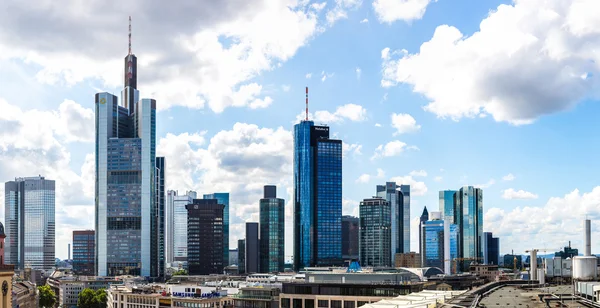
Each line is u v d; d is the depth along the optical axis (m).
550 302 137.50
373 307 126.62
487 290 184.25
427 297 148.88
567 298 145.75
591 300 141.75
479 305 129.50
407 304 131.88
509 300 142.62
